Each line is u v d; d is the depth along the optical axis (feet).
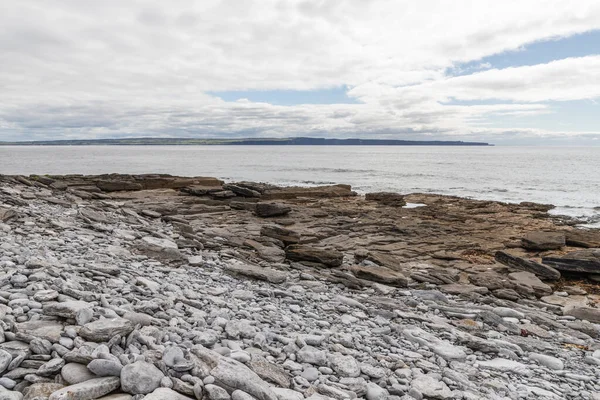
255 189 123.44
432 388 19.40
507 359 27.04
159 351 16.51
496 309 39.45
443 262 62.49
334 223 85.71
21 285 20.88
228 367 15.81
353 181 244.63
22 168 310.04
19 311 17.54
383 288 43.37
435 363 24.17
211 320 22.53
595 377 25.85
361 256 55.77
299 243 63.82
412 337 27.53
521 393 21.66
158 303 22.86
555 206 140.87
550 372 25.79
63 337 15.93
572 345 32.58
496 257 61.87
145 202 92.68
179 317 21.71
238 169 343.05
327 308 32.19
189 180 131.34
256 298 31.81
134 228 55.11
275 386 16.44
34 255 28.35
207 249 52.08
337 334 25.09
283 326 24.97
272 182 236.84
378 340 26.12
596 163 454.81
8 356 14.01
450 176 280.72
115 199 96.27
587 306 44.88
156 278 30.14
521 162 478.59
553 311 42.98
